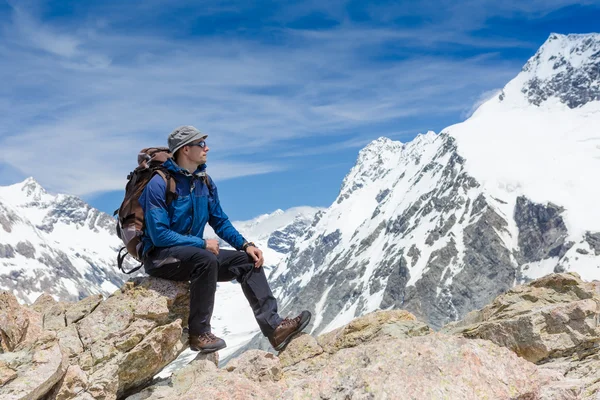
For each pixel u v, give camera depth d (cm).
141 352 430
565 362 470
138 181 458
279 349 487
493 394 337
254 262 485
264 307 484
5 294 407
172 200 455
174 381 440
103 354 423
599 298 545
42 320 426
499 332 509
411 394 330
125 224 457
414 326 532
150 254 455
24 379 366
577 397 372
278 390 405
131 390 444
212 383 409
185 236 452
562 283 562
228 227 488
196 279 452
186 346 469
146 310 441
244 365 441
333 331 557
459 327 586
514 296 575
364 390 338
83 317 449
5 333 397
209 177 479
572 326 485
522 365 359
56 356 382
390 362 351
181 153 464
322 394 350
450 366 346
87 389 403
